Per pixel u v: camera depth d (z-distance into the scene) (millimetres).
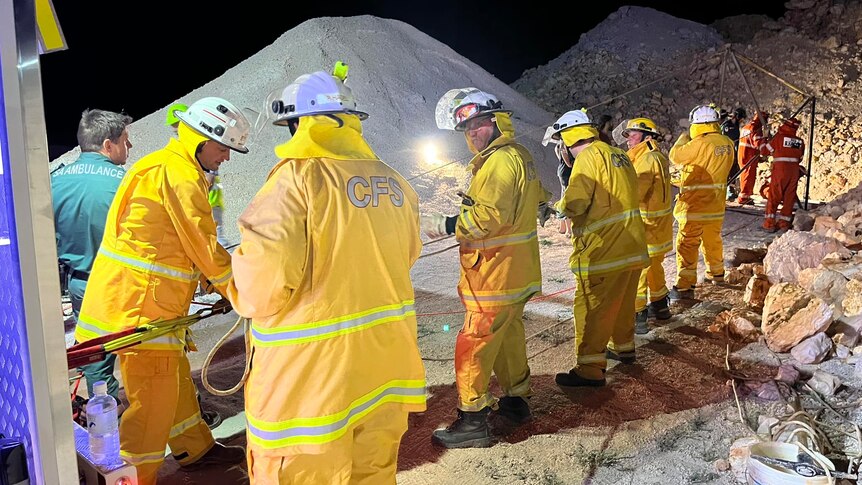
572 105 19047
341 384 2258
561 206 4566
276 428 2264
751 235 9602
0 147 1439
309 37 13250
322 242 2225
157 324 3014
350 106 2406
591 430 4125
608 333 4660
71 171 4059
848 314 5297
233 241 8766
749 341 5414
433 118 12617
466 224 3650
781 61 17375
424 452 3936
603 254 4543
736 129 13461
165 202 3068
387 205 2432
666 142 16656
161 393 3156
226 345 5727
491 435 4051
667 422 4176
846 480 3145
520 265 3812
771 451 3336
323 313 2238
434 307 6688
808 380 4547
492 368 4164
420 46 14742
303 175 2215
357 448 2465
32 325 1470
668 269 7855
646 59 20016
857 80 16141
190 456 3711
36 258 1454
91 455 2459
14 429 1633
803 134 15031
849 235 7473
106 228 3189
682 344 5465
